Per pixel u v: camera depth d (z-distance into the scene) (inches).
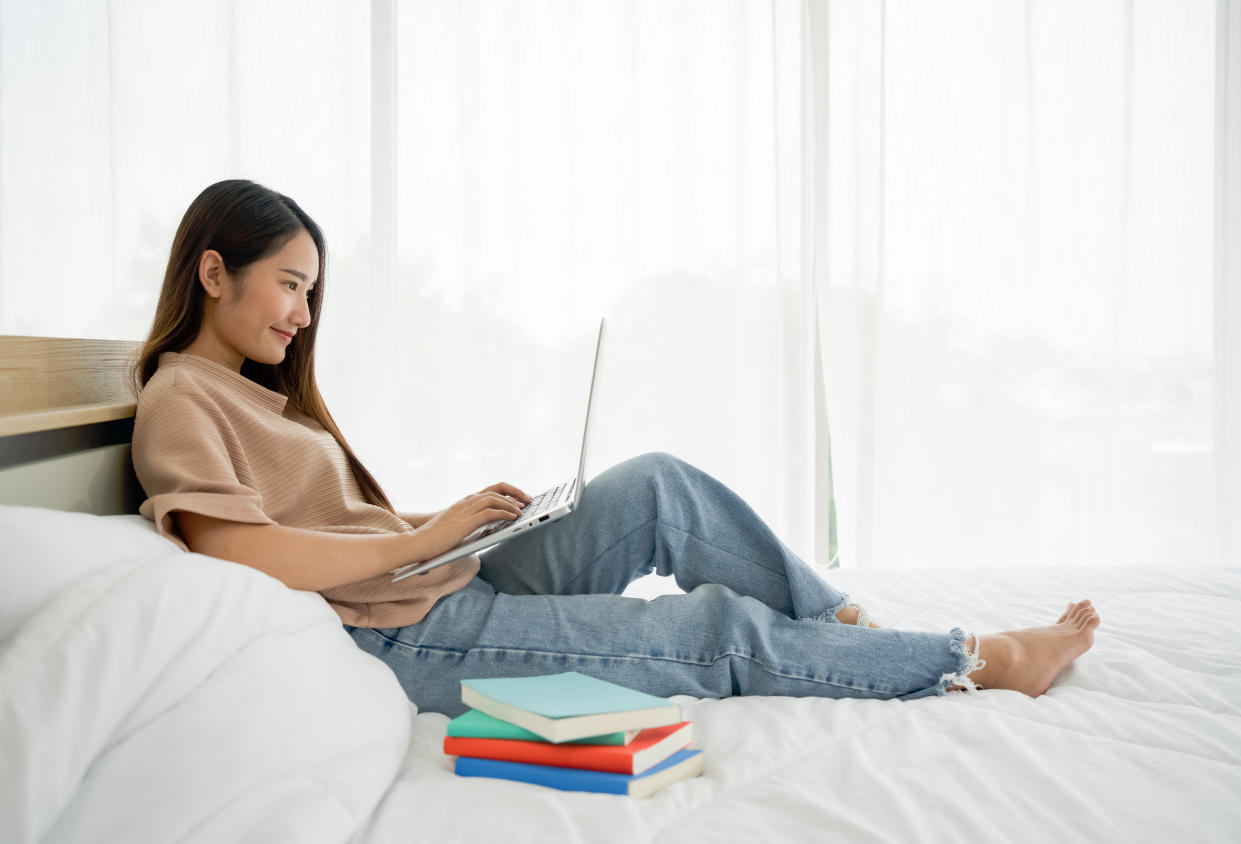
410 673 43.7
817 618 47.6
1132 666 44.0
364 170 106.1
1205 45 108.1
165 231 104.9
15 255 105.0
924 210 108.7
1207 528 109.5
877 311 107.7
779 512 108.0
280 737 28.6
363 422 106.5
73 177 105.7
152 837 23.8
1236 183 107.7
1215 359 108.2
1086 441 109.3
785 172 107.7
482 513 44.6
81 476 44.8
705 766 36.0
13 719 23.5
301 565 39.9
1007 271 108.6
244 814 25.6
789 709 40.6
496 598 46.1
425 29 107.2
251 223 49.5
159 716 27.2
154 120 104.5
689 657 44.1
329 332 105.9
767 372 108.2
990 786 30.9
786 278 108.0
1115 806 29.5
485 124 107.0
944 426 109.2
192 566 31.6
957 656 43.3
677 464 50.4
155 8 104.4
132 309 104.8
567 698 34.9
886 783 31.3
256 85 105.4
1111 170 108.3
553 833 28.4
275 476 47.1
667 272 108.0
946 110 108.4
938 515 109.5
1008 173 108.3
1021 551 109.6
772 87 107.1
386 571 41.9
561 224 107.3
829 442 110.5
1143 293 109.7
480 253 107.0
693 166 107.5
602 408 107.8
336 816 27.4
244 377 52.2
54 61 105.2
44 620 26.4
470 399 107.7
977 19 108.2
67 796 23.6
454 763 35.5
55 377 46.3
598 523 50.1
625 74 107.2
